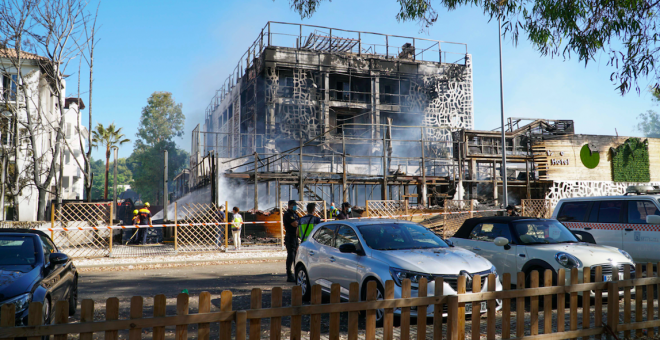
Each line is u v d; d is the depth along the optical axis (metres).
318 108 38.66
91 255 15.34
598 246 8.05
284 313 3.86
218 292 9.09
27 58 24.64
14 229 6.55
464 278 4.59
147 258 14.59
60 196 21.08
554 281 7.45
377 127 39.75
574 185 28.28
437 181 30.02
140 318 3.46
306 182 26.94
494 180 29.50
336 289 4.08
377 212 21.31
